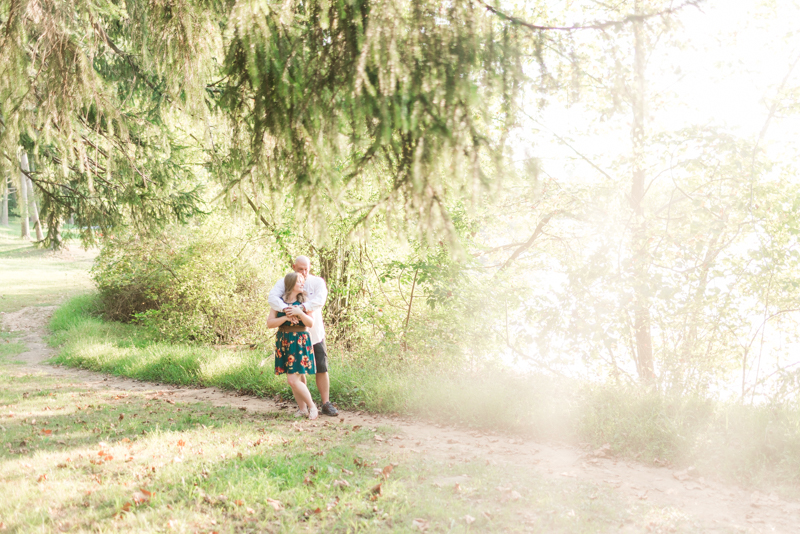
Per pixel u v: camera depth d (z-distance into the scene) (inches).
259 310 472.7
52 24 149.3
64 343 520.7
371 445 199.0
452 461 181.6
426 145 97.3
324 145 108.4
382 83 96.1
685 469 178.4
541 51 106.1
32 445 190.1
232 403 285.6
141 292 577.9
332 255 377.7
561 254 347.3
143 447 185.0
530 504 143.2
